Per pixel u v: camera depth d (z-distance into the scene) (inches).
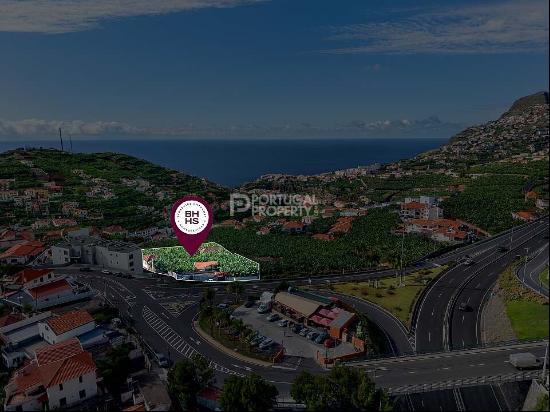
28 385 3275.1
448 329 4426.7
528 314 3981.3
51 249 7101.4
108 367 3491.6
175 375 3297.2
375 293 5457.7
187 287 5959.6
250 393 2933.1
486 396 3078.2
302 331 4451.3
